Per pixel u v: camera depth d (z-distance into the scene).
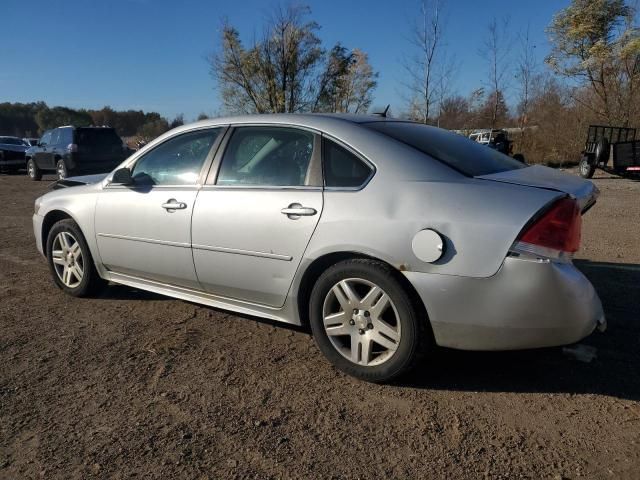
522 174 3.29
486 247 2.84
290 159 3.58
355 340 3.27
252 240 3.58
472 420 2.87
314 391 3.19
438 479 2.41
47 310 4.63
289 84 20.95
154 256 4.20
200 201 3.88
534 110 26.55
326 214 3.27
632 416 2.87
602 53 23.83
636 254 6.27
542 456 2.55
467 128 24.05
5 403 3.09
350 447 2.65
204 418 2.91
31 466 2.53
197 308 4.63
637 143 15.99
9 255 6.70
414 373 3.36
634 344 3.72
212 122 4.11
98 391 3.22
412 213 3.02
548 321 2.83
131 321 4.34
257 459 2.56
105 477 2.45
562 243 2.82
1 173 24.28
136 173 4.45
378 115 4.07
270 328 4.16
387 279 3.07
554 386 3.20
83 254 4.79
